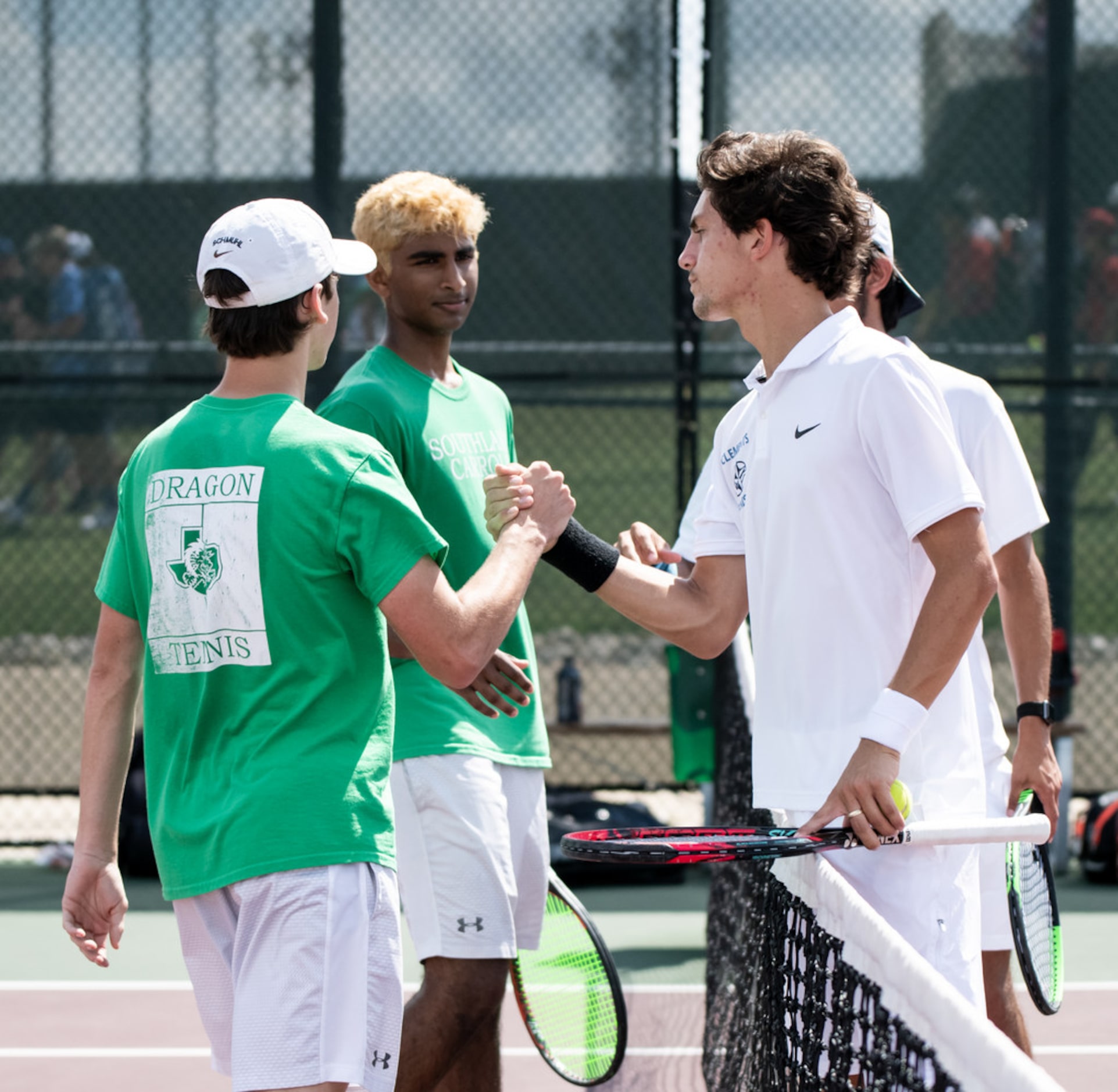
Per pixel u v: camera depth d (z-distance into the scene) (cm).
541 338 1656
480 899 789
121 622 602
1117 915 1416
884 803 519
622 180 1641
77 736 1736
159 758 577
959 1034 351
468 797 794
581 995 880
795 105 1634
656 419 1672
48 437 1678
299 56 1642
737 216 582
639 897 1517
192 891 557
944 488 544
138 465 589
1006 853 701
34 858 1680
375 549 547
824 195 577
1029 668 780
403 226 849
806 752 572
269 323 574
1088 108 1627
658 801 1748
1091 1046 1051
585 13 1633
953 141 1634
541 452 1677
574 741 1723
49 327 1664
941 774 575
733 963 864
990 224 1639
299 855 538
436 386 862
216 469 559
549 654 1708
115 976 1234
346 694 557
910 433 550
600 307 1653
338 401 830
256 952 541
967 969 570
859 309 748
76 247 1658
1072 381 1623
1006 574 780
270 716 551
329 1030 534
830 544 564
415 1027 777
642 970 1247
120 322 1661
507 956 794
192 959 575
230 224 577
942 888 565
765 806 586
